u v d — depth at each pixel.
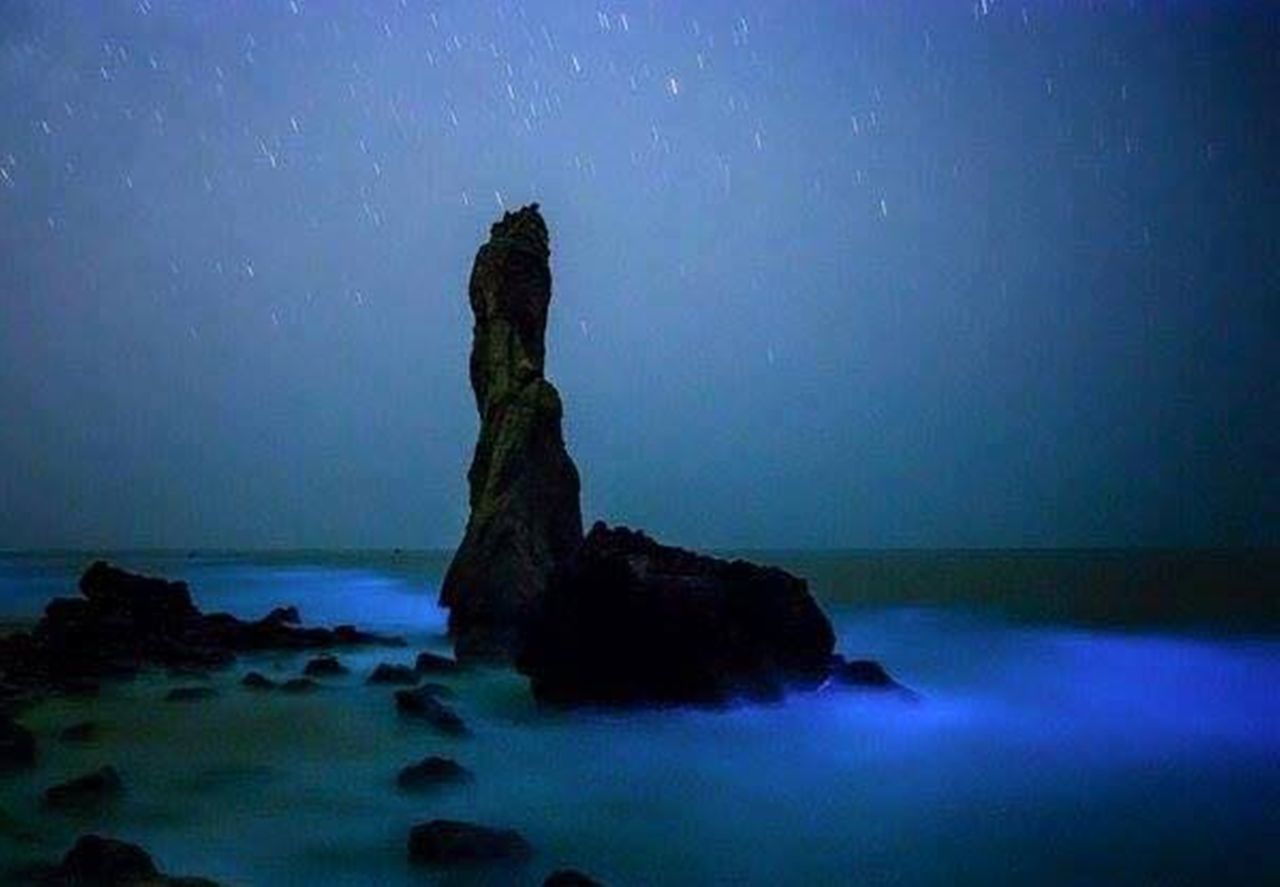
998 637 34.03
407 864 10.96
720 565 20.69
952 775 15.39
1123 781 14.96
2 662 21.61
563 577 19.00
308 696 19.47
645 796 14.05
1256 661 28.30
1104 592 58.94
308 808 13.04
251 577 69.06
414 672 21.19
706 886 10.77
